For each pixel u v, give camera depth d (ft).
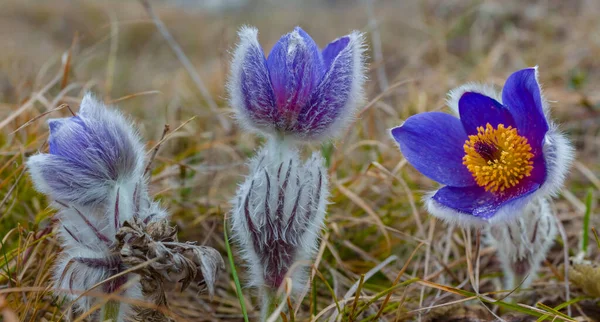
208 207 1.13
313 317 0.83
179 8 3.82
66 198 0.76
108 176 0.77
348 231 1.13
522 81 0.80
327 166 1.16
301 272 0.82
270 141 0.79
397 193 1.17
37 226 0.93
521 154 0.83
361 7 3.88
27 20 3.04
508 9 2.28
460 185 0.86
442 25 2.29
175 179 1.16
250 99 0.77
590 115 1.45
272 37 3.17
